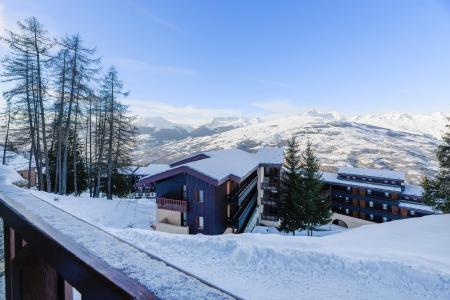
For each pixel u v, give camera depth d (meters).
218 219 17.39
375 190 38.22
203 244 8.80
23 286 1.41
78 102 21.39
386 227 14.73
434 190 22.22
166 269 0.95
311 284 6.61
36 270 1.32
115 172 27.86
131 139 26.81
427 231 12.60
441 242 10.82
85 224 1.43
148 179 18.30
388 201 36.94
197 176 16.66
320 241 10.70
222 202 18.19
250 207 25.05
